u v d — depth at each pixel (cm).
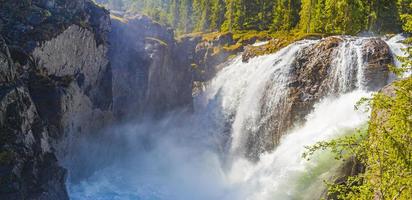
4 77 2575
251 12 9288
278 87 4269
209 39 7088
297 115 3878
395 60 3719
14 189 2375
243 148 4594
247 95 4859
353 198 1425
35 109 2808
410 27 1448
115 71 4844
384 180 1273
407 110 1246
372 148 1330
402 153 1205
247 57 5578
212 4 10150
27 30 3028
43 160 2769
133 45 5284
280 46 5341
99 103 4081
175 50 6588
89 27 3697
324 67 3931
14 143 2498
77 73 3591
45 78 3133
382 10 6675
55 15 3353
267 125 4275
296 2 8581
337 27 6700
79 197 3388
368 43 3819
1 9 3108
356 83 3666
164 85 5834
